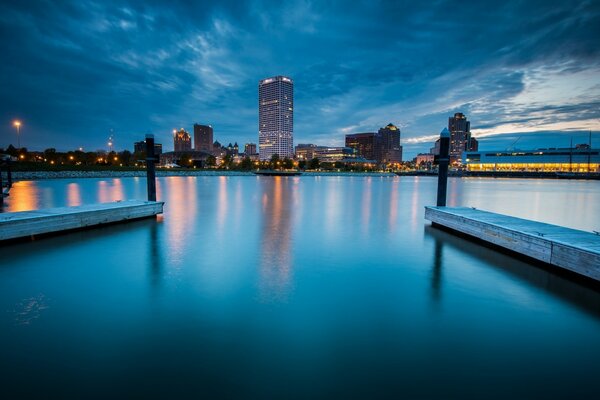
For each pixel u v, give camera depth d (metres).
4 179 67.38
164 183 73.88
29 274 9.57
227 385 4.79
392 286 8.89
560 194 52.56
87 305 7.47
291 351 5.67
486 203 36.69
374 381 4.91
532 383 4.91
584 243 9.62
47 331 6.27
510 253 12.21
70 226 15.15
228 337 6.11
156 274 9.68
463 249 13.05
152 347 5.75
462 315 7.16
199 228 17.06
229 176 147.00
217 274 9.76
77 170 105.12
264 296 8.09
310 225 18.58
